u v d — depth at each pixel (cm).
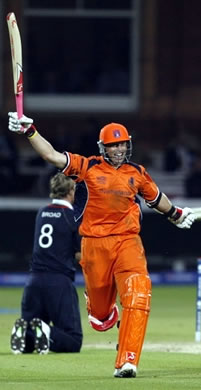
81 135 8500
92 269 2852
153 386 2678
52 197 3506
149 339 3969
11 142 8075
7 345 3681
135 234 2856
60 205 3488
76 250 3469
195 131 8981
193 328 4431
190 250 7000
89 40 9381
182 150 8200
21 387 2667
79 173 2836
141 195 2936
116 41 9294
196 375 2911
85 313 5081
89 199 2844
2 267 6831
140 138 9025
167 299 5906
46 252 3459
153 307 5450
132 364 2764
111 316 2936
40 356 3338
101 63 9362
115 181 2836
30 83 9244
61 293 3447
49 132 9094
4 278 6638
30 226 6831
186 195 7875
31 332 3412
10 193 7950
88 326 4491
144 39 9162
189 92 9062
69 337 3431
